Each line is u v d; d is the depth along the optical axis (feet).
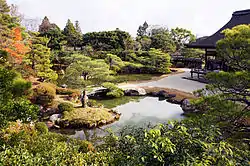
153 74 64.59
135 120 30.32
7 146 10.98
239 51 14.34
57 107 31.86
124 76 60.85
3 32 30.68
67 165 9.75
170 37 91.04
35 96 30.89
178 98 39.01
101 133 26.14
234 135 13.28
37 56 42.34
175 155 5.98
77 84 36.17
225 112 13.60
